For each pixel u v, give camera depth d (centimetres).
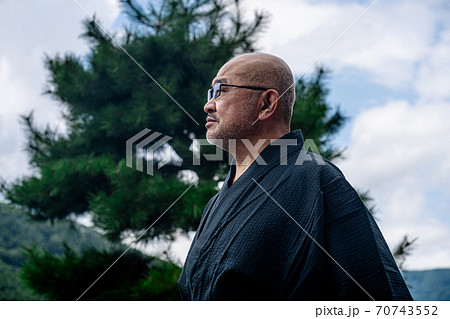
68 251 448
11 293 573
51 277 412
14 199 434
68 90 434
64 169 399
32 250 443
